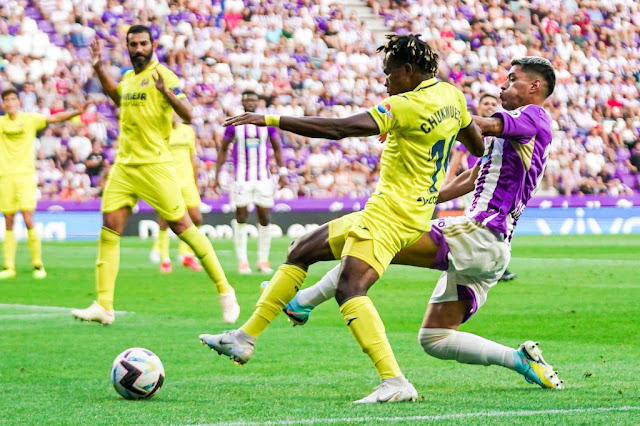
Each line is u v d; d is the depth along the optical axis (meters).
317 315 19.02
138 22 49.53
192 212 28.08
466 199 28.59
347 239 10.61
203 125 47.66
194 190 28.06
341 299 10.37
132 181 16.66
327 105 51.97
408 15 57.44
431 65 10.50
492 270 11.17
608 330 16.89
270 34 52.28
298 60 52.34
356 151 50.31
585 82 58.78
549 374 11.21
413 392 10.28
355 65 53.97
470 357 11.41
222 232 45.97
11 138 26.41
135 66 16.72
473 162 25.19
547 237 47.53
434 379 12.02
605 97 58.88
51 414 9.68
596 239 45.81
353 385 11.62
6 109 26.48
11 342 15.50
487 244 10.97
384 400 10.18
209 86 48.91
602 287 24.33
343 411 9.66
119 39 48.47
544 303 20.95
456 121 10.59
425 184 10.56
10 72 45.97
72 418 9.44
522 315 18.97
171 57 49.19
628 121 59.00
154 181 16.53
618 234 50.75
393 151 10.52
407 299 21.94
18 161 26.61
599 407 9.84
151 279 26.31
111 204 16.73
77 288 24.25
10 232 27.08
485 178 11.20
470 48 57.75
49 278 26.75
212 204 45.78
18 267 30.30
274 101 50.31
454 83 55.62
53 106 45.84
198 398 10.64
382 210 10.46
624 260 33.06
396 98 10.23
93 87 47.00
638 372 12.53
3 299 21.98
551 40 59.38
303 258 11.16
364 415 9.41
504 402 10.20
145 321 18.14
